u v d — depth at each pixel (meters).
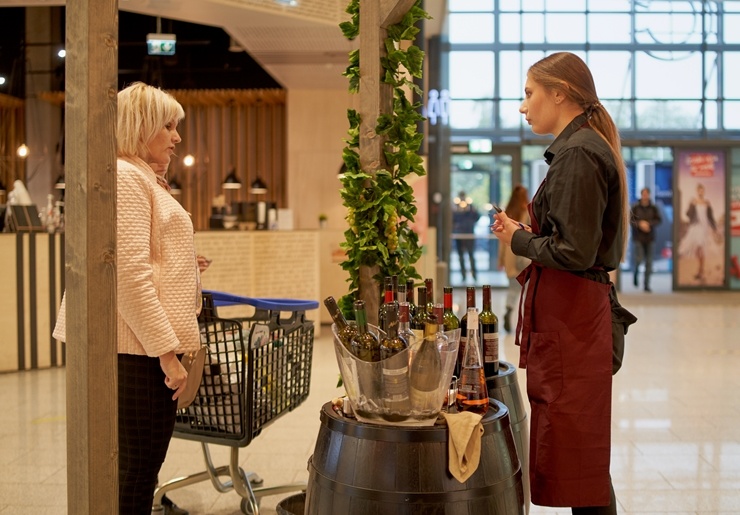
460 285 17.89
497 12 17.78
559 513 3.87
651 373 7.45
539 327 2.71
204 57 13.26
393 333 2.34
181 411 3.44
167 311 2.65
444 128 13.55
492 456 2.34
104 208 2.19
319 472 2.40
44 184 14.68
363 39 3.04
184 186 14.87
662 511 3.87
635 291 17.05
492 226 2.79
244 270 9.39
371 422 2.31
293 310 3.59
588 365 2.65
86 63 2.14
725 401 6.25
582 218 2.55
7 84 13.66
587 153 2.57
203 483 4.36
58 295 8.00
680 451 4.89
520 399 3.10
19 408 6.19
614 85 17.88
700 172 17.42
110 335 2.22
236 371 3.35
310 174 13.10
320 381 7.11
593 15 17.78
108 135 2.19
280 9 7.72
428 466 2.23
